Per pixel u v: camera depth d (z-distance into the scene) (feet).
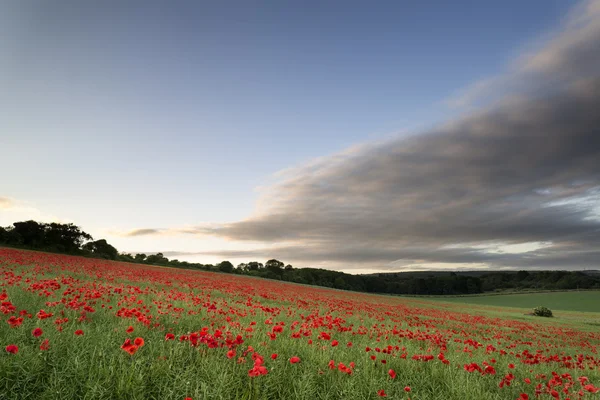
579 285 433.48
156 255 329.31
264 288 101.71
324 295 120.67
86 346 17.47
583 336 76.07
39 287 34.22
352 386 17.20
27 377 13.42
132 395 13.66
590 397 20.95
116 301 36.47
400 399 17.17
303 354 23.29
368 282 444.96
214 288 75.72
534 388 23.75
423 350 33.32
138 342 14.82
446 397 18.69
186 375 15.48
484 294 406.62
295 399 15.87
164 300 42.39
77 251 246.47
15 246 207.62
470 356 31.94
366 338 35.01
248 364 18.31
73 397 13.38
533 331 74.28
